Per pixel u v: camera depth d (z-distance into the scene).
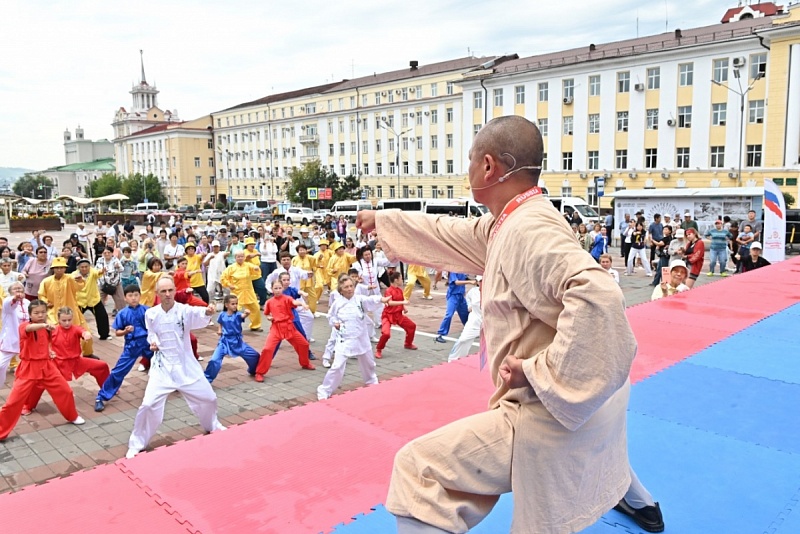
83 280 10.69
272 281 9.81
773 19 32.47
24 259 12.71
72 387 8.19
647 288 16.45
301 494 2.74
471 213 31.25
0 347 7.79
